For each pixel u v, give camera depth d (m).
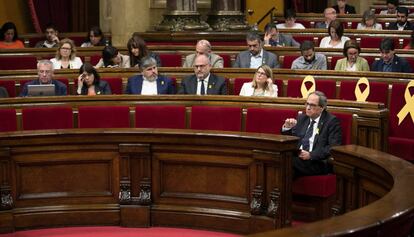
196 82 22.14
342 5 41.75
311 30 32.06
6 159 16.80
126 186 17.34
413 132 20.80
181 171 17.17
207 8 37.31
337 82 22.22
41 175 17.20
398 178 11.50
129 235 16.75
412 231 11.02
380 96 21.44
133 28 34.19
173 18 33.41
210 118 18.81
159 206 17.30
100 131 17.14
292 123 17.69
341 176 14.26
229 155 16.66
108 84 22.52
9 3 37.88
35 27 38.53
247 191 16.59
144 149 17.16
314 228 8.87
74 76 23.77
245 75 23.59
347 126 18.30
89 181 17.42
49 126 18.81
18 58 27.78
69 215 17.33
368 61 26.75
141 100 19.33
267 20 45.09
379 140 18.09
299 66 25.47
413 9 47.16
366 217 9.31
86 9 40.59
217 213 16.84
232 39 32.91
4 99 18.88
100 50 28.52
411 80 21.27
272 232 8.73
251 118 18.64
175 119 18.91
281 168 15.96
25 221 17.09
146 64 22.09
